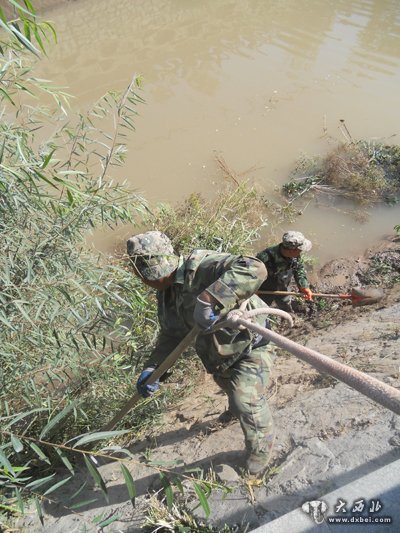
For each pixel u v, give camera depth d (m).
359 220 8.30
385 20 15.35
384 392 1.37
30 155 3.41
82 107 10.73
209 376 4.82
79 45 14.09
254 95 11.68
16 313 3.16
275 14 16.09
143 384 3.33
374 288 6.85
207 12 16.34
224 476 3.01
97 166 9.09
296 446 3.03
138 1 17.09
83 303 3.48
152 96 11.62
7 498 3.30
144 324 4.64
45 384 3.64
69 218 3.43
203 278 2.99
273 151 9.89
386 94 11.63
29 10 2.35
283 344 1.82
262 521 2.60
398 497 2.21
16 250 3.26
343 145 9.55
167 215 7.32
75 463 3.85
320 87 11.97
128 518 2.99
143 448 3.83
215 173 9.28
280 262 5.24
